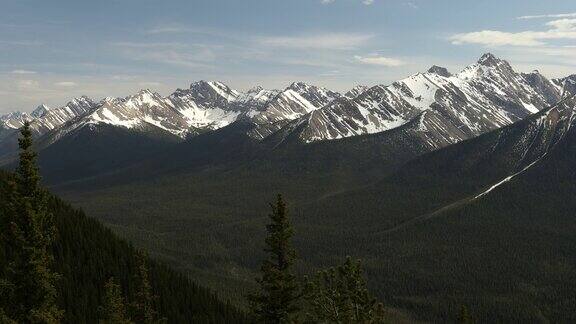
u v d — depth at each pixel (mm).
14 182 39938
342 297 47375
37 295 39906
